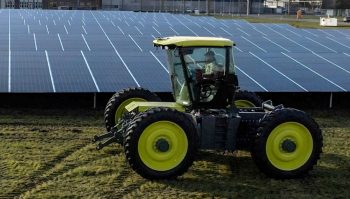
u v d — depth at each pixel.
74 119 14.93
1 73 16.44
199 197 9.24
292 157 10.42
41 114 15.45
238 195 9.40
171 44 10.65
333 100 18.38
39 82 16.03
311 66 19.36
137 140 9.91
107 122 12.27
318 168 11.12
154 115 9.98
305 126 10.42
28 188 9.37
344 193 9.68
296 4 133.62
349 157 11.96
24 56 18.31
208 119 10.59
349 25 66.69
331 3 101.44
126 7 108.62
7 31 27.89
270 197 9.35
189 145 10.15
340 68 19.31
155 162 10.09
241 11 113.38
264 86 17.00
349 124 15.45
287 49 23.64
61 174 10.17
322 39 27.53
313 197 9.41
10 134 13.02
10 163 10.63
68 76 16.70
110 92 15.84
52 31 29.08
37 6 100.50
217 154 11.86
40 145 12.10
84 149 11.85
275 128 10.32
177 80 11.16
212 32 31.69
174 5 111.00
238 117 10.69
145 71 17.66
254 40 26.06
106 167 10.61
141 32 30.52
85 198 8.97
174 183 9.93
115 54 19.53
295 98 18.06
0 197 8.88
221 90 10.88
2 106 16.34
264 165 10.28
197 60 10.77
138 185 9.75
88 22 35.53
